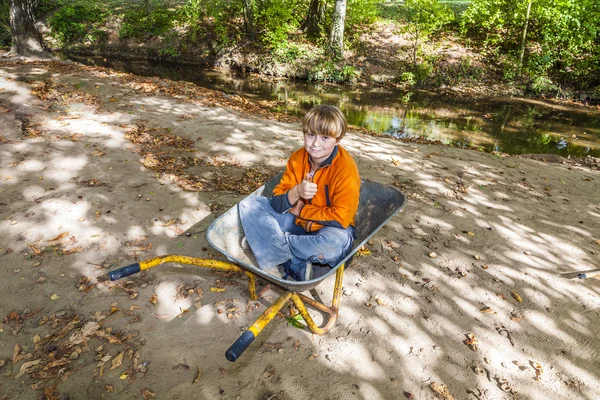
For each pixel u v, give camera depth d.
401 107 12.20
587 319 3.37
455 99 13.27
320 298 3.36
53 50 17.61
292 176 3.07
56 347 2.80
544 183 5.98
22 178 4.70
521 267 3.93
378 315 3.24
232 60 16.08
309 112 2.71
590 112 12.31
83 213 4.18
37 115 6.48
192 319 3.08
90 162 5.16
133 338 2.90
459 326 3.20
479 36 15.84
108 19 18.48
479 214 4.82
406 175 5.70
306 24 16.58
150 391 2.55
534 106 12.75
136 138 5.96
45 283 3.33
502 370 2.86
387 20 17.75
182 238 3.95
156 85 9.33
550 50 14.07
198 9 17.67
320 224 2.98
